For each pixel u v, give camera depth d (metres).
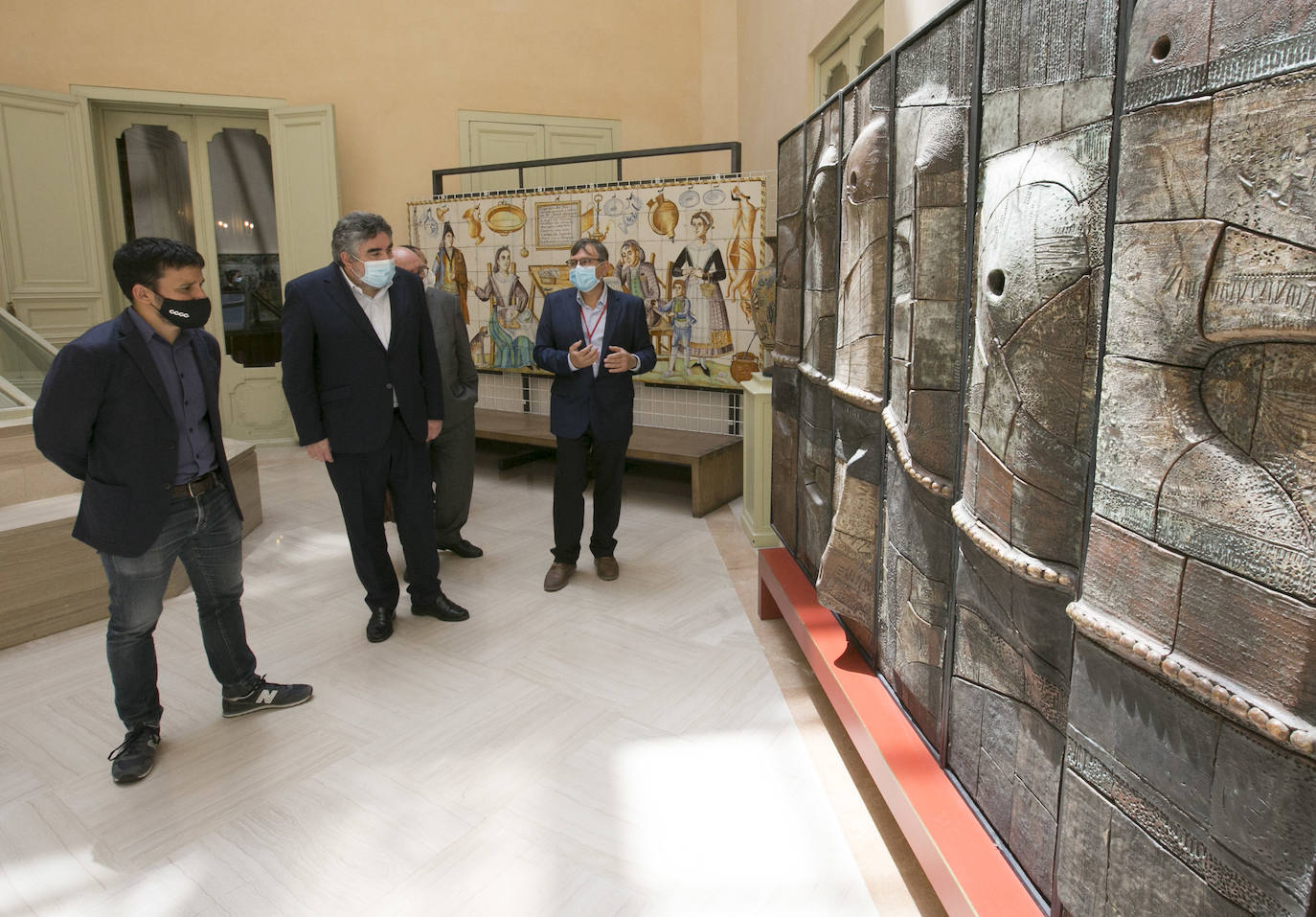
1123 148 1.08
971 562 1.60
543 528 4.80
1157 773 1.07
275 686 2.79
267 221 7.21
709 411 5.77
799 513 2.99
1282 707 0.88
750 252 5.46
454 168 7.07
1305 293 0.82
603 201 5.91
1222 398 0.95
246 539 4.62
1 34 6.03
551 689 2.90
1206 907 1.00
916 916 1.85
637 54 7.57
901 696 2.06
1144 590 1.08
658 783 2.35
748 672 3.01
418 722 2.69
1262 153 0.86
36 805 2.29
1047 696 1.37
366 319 2.99
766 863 2.02
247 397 7.27
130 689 2.41
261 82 6.79
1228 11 0.90
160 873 2.02
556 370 3.62
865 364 2.14
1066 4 1.20
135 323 2.19
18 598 3.31
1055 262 1.22
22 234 6.02
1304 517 0.85
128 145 6.75
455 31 7.15
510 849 2.08
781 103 6.16
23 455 3.65
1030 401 1.31
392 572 3.34
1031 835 1.43
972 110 1.51
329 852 2.09
